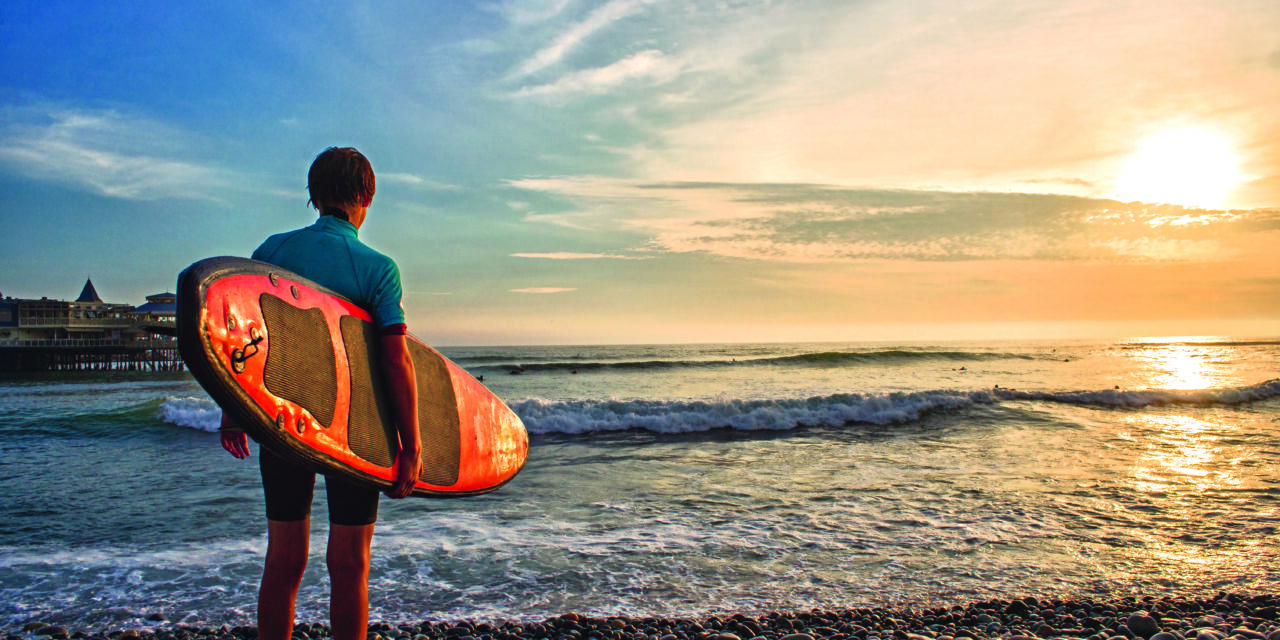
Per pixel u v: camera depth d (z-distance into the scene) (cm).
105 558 471
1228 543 508
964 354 4125
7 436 1095
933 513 588
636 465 817
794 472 771
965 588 420
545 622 358
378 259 168
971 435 1066
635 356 5262
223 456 902
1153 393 1498
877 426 1175
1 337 6009
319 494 655
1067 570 452
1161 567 459
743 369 3294
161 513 593
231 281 129
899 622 363
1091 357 4644
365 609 170
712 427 1176
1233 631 338
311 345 144
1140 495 651
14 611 379
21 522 562
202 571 445
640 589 414
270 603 165
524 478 736
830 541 509
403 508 600
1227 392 1530
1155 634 326
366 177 176
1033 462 827
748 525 551
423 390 196
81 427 1172
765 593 409
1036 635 341
